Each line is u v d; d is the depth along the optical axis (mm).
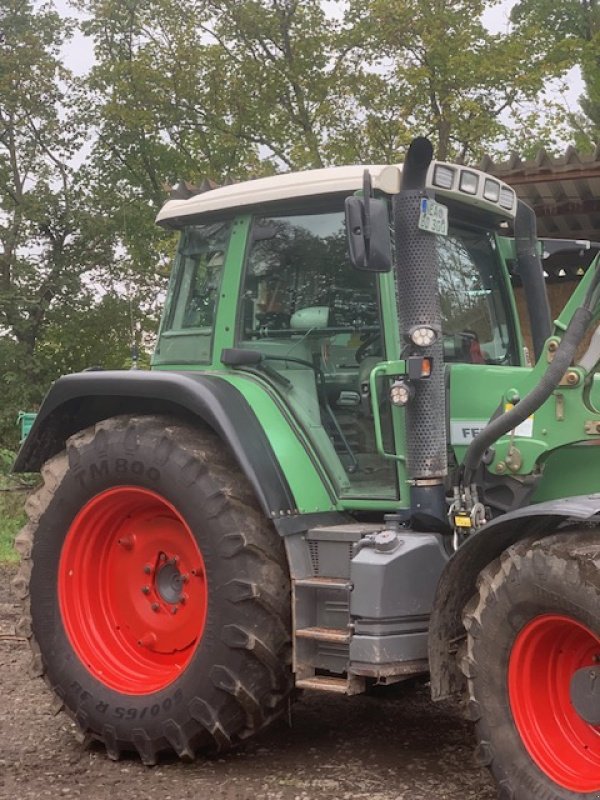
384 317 4480
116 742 4566
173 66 24812
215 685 4277
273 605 4285
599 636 3441
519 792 3623
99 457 4754
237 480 4449
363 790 4062
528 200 9883
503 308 5129
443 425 4293
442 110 21938
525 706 3707
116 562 4957
